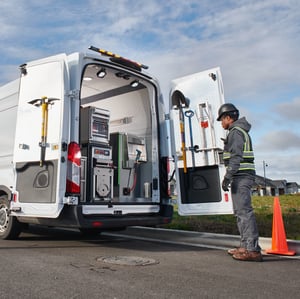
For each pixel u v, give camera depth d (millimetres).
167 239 5992
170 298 2717
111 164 5426
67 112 4578
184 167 5469
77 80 4719
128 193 5922
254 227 4262
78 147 4559
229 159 4410
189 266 3834
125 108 6566
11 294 2734
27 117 4988
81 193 4887
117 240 5918
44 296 2695
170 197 5656
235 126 4445
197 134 5445
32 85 5000
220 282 3193
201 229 6543
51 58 4836
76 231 7074
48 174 4570
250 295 2832
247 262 4102
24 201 4832
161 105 6055
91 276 3285
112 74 5820
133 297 2713
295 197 19406
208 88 5410
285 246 4652
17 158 5020
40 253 4418
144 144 6133
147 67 5922
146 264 3873
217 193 5254
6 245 5012
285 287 3070
